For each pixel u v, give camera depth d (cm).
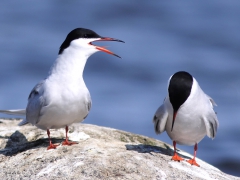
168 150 867
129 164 739
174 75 780
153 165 751
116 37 2519
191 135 805
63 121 818
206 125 788
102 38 830
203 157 1576
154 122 827
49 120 812
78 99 801
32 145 843
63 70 806
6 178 741
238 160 1567
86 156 753
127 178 703
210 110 791
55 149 796
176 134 808
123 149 801
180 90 764
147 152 809
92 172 711
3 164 783
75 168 722
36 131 924
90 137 902
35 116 820
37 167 748
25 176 732
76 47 809
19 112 907
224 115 1814
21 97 1870
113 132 943
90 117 1728
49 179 708
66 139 826
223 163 1557
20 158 787
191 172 763
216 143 1639
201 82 2103
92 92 1928
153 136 1619
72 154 767
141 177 711
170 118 795
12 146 879
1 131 931
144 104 1842
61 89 796
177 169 760
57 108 797
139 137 944
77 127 944
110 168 722
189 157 870
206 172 786
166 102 792
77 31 814
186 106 771
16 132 920
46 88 800
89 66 2172
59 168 729
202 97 785
